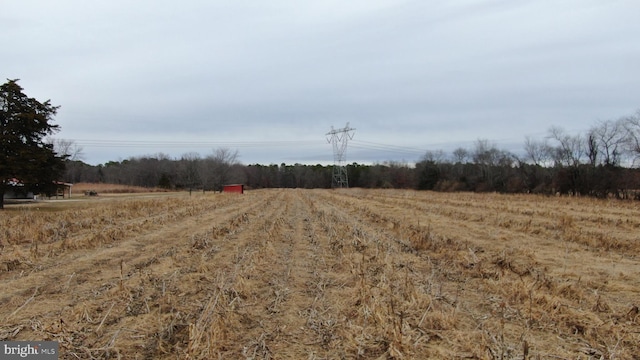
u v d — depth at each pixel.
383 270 8.35
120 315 5.85
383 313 5.69
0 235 12.24
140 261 9.49
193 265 9.07
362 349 4.77
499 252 10.27
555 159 52.94
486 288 7.27
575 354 4.71
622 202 30.50
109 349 4.68
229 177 83.75
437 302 6.37
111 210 21.33
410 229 14.03
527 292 6.61
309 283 7.72
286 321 5.74
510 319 5.80
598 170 42.88
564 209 22.84
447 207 24.08
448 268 8.90
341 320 5.67
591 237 12.27
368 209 22.61
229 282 7.46
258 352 4.74
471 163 78.62
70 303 6.37
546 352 4.76
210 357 4.52
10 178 26.31
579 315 5.81
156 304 6.37
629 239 12.09
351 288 7.25
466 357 4.61
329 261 9.64
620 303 6.50
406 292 6.71
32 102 28.30
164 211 22.59
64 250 10.49
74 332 5.18
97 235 12.16
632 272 8.43
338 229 14.52
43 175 28.14
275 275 8.30
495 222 16.33
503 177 64.44
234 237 13.40
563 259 9.64
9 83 27.02
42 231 12.95
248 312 6.07
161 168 90.94
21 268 8.62
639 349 4.84
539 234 13.46
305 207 28.20
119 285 6.96
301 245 11.93
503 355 4.57
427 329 5.36
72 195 56.00
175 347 4.80
